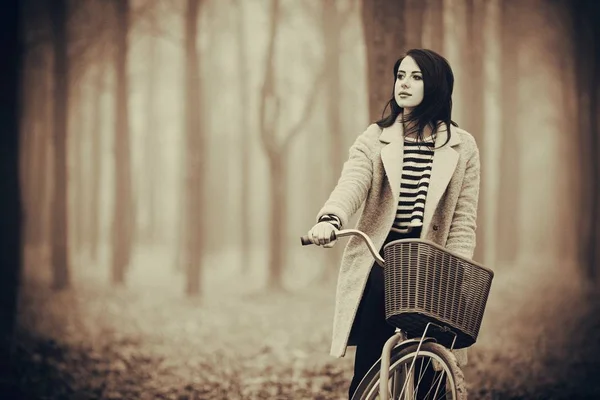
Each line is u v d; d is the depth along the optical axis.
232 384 9.25
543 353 11.37
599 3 24.66
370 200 4.71
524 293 22.84
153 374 10.04
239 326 16.38
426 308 3.87
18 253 10.73
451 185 4.65
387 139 4.67
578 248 29.16
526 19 25.72
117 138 25.19
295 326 16.20
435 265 3.88
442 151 4.62
